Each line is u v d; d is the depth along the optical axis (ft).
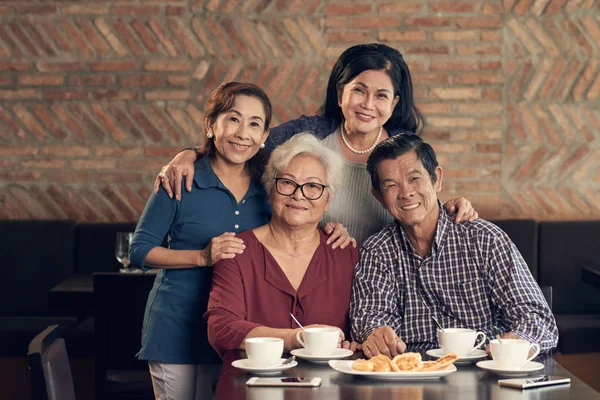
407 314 8.36
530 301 7.95
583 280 16.43
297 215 7.96
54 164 18.42
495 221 17.69
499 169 18.58
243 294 8.02
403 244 8.41
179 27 18.29
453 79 18.45
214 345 7.77
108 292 12.09
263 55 18.34
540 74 18.53
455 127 18.51
